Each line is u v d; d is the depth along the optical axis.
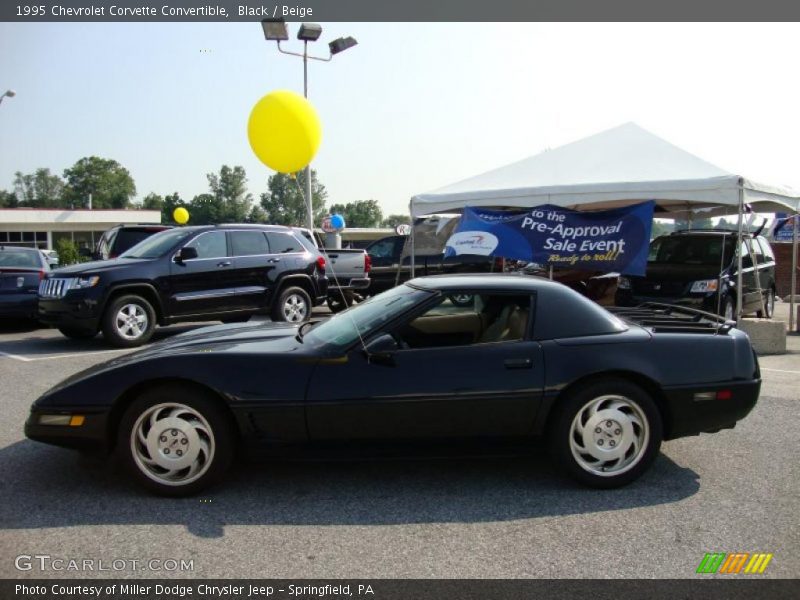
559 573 2.85
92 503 3.58
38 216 42.78
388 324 3.86
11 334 10.48
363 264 13.80
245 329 4.64
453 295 3.97
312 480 3.94
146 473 3.63
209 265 9.40
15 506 3.53
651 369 3.80
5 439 4.70
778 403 5.80
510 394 3.71
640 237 8.32
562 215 8.59
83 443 3.64
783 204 9.09
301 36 14.74
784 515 3.46
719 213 11.90
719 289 9.52
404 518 3.41
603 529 3.29
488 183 9.32
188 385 3.64
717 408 3.89
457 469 4.14
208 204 70.31
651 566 2.92
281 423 3.63
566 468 3.78
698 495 3.73
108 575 2.81
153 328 8.98
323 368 3.69
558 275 10.81
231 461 3.69
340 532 3.24
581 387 3.77
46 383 6.65
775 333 8.62
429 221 14.84
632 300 10.15
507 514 3.46
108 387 3.61
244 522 3.35
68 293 8.40
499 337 3.92
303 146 5.81
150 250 9.28
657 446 3.82
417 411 3.67
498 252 8.84
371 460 3.74
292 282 10.40
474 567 2.90
